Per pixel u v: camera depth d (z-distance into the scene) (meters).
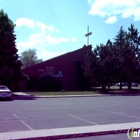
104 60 37.97
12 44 30.33
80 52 46.53
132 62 41.91
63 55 45.00
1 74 28.59
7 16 30.91
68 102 20.23
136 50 45.94
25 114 12.52
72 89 44.91
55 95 29.52
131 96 29.94
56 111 13.81
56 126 9.22
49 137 7.24
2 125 9.43
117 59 39.38
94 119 10.91
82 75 45.59
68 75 45.00
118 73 39.69
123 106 16.86
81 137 7.55
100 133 7.85
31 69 42.12
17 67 30.73
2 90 23.39
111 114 12.62
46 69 43.16
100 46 39.94
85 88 45.50
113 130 8.06
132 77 42.44
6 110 14.23
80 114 12.57
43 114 12.53
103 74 38.62
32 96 27.56
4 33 29.98
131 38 48.62
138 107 16.22
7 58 29.83
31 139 7.06
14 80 30.59
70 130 8.15
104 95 31.50
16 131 8.19
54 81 41.91
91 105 17.52
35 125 9.44
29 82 41.69
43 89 41.00
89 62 39.72
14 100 22.88
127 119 10.93
